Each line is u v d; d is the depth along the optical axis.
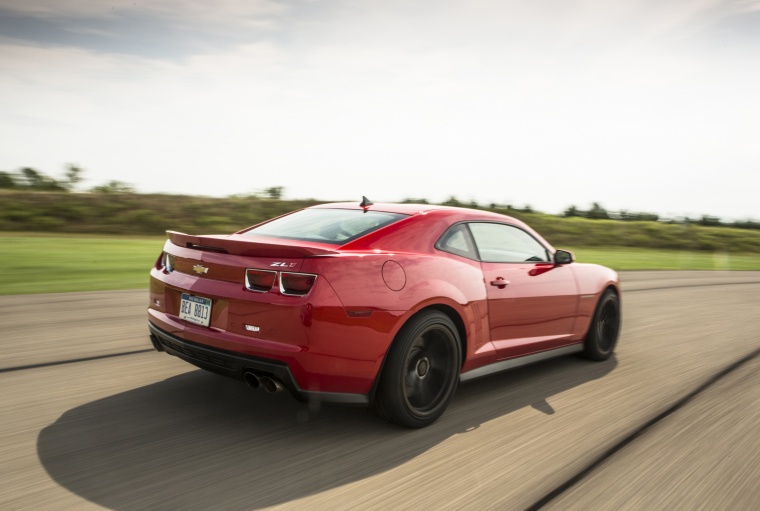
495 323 3.85
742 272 18.02
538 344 4.32
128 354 4.74
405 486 2.68
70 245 15.80
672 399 4.14
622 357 5.41
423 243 3.57
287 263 2.99
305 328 2.91
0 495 2.45
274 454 2.95
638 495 2.67
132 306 6.99
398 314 3.15
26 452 2.87
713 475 2.91
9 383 3.93
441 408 3.48
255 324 2.99
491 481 2.76
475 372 3.79
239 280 3.08
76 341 5.13
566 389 4.30
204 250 3.32
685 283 12.87
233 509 2.41
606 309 5.18
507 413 3.73
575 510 2.51
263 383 3.06
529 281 4.14
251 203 32.41
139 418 3.36
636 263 19.00
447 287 3.45
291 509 2.43
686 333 6.75
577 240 31.02
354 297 3.03
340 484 2.67
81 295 7.71
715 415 3.82
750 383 4.63
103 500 2.43
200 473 2.71
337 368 3.01
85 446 2.96
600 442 3.29
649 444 3.28
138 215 26.33
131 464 2.77
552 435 3.38
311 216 3.96
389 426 3.40
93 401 3.62
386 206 3.99
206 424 3.31
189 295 3.31
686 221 42.22
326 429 3.31
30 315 6.21
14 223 22.61
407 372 3.30
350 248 3.29
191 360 3.33
